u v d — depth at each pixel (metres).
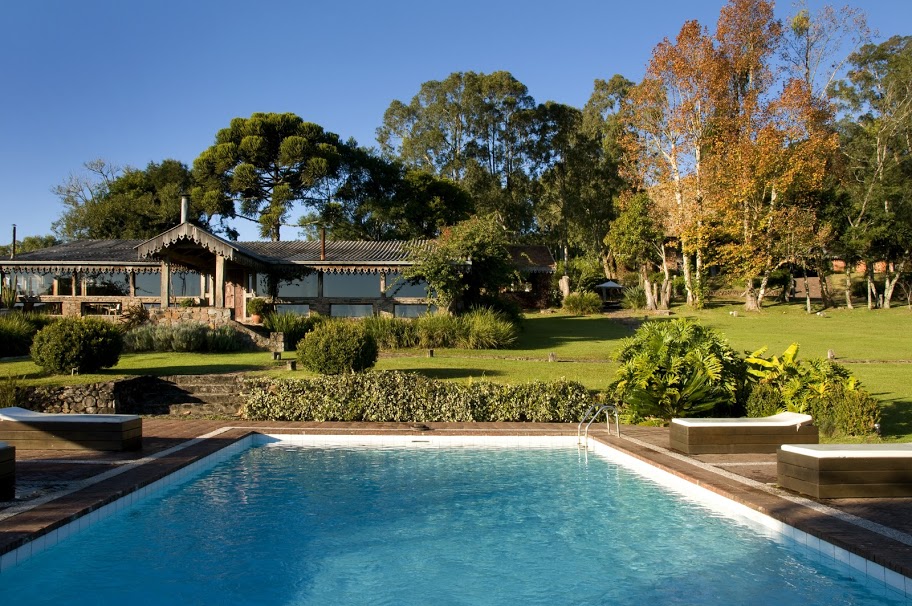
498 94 64.88
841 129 54.94
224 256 24.42
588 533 6.85
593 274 52.84
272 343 22.48
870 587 5.29
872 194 42.91
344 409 14.09
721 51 40.97
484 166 65.88
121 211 49.47
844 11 41.22
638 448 10.71
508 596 5.28
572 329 33.22
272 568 5.85
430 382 14.59
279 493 8.45
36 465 8.97
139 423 10.55
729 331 30.78
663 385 13.00
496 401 14.23
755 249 40.34
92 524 6.74
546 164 66.31
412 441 12.12
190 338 21.36
